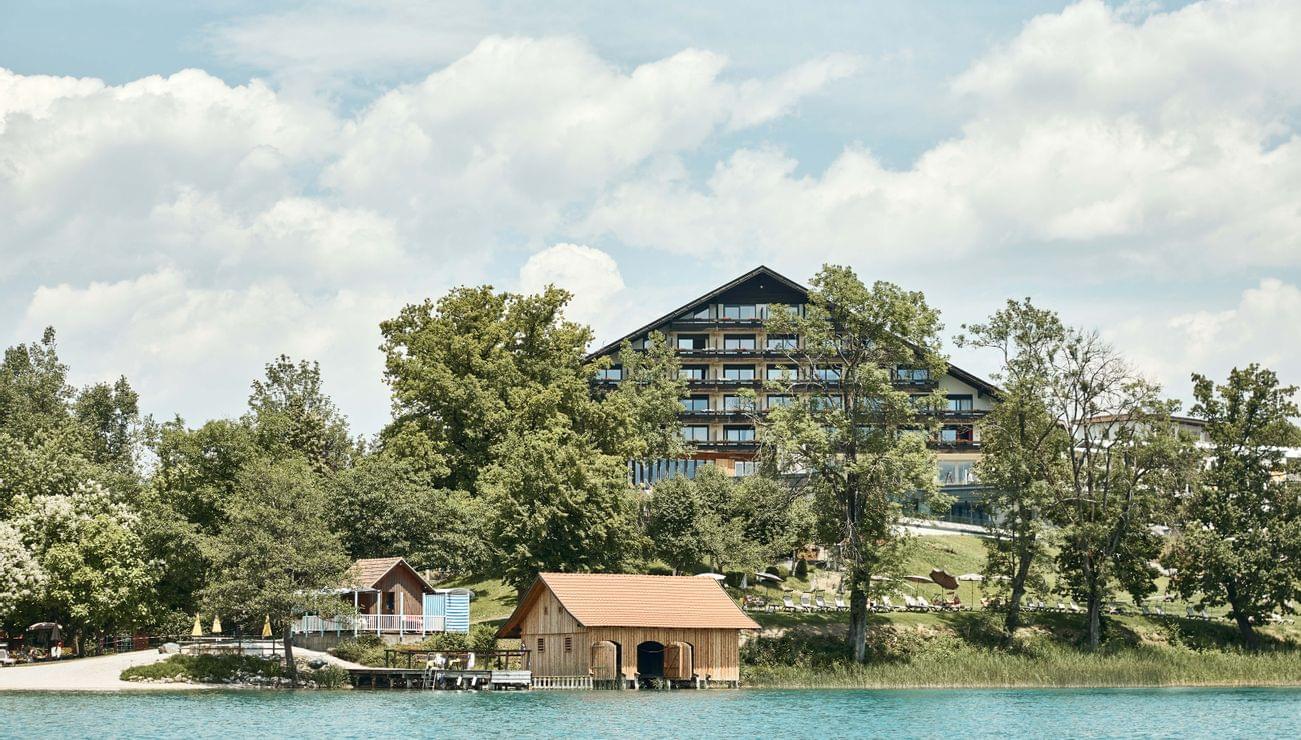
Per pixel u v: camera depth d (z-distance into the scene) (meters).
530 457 92.12
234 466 93.31
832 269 89.75
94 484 90.31
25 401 130.25
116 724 58.12
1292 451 122.94
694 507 98.94
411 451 105.25
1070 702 72.31
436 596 88.19
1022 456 92.06
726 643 79.38
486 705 66.94
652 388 120.38
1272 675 86.69
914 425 90.56
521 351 117.12
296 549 76.62
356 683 76.75
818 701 71.44
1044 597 95.12
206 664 76.19
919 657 86.81
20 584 80.44
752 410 126.12
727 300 139.50
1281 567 92.12
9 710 62.50
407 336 114.50
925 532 120.31
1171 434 93.94
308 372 151.62
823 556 110.00
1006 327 93.75
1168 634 95.56
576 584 77.94
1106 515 92.50
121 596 81.94
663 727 59.16
